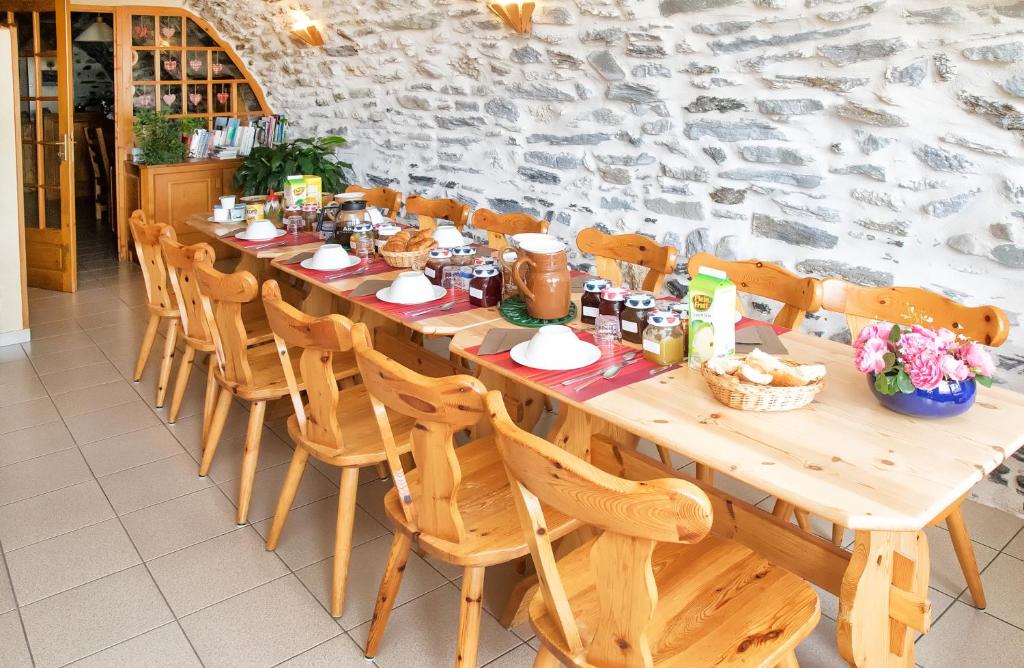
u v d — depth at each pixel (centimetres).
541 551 148
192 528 279
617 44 376
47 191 561
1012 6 256
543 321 243
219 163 630
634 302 224
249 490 280
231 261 646
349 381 323
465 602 186
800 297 249
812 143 318
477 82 460
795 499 141
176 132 611
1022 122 259
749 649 152
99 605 238
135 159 623
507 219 368
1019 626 229
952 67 273
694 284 199
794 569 186
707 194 360
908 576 168
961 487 145
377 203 438
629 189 393
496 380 268
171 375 420
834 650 220
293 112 642
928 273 295
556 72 410
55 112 550
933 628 229
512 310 253
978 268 281
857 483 146
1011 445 161
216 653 219
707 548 184
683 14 346
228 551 265
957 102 275
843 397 186
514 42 426
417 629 229
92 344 466
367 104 555
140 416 370
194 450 337
